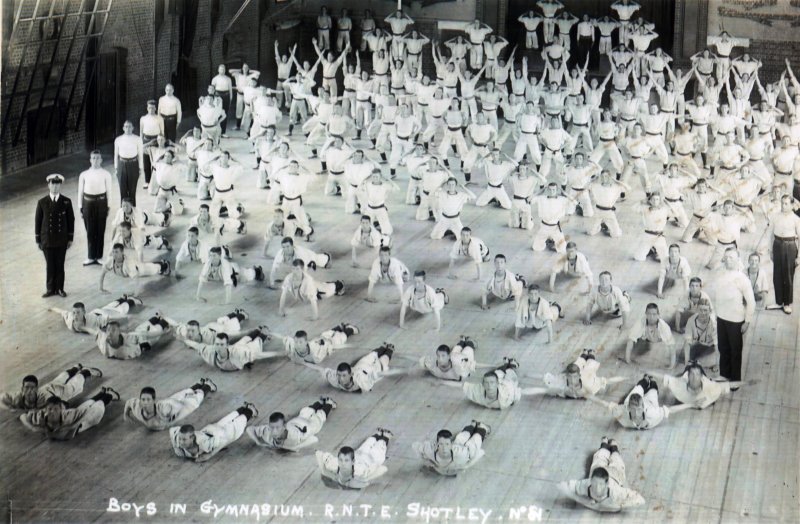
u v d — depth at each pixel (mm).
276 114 28594
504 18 37844
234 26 35312
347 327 17562
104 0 26906
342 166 25469
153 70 30641
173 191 23344
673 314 18766
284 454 13938
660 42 36625
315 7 38906
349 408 15195
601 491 12703
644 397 14961
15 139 25219
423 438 14391
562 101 30062
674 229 23797
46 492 12875
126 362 16422
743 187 23328
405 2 38375
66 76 26656
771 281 20953
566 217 24531
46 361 16297
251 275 19797
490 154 24797
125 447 14031
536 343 17531
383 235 21578
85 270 20297
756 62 33625
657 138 26641
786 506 12984
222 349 16125
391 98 28359
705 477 13617
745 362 17109
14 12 23688
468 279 20406
